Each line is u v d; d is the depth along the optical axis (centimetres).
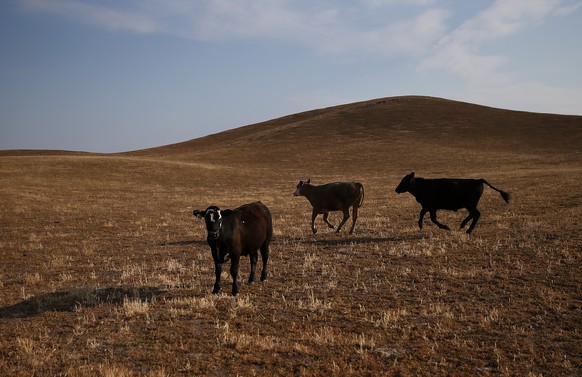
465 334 672
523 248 1166
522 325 698
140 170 4666
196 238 1658
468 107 8862
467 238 1352
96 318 778
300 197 3114
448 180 1486
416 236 1487
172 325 732
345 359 596
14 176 4009
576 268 966
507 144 6191
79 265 1238
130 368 586
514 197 2378
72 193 3269
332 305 815
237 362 594
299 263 1171
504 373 550
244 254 958
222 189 3794
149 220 2138
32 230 1870
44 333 713
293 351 623
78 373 565
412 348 629
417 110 8588
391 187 3519
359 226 1805
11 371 571
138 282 1027
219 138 9450
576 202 1983
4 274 1143
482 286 898
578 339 644
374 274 1026
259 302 851
